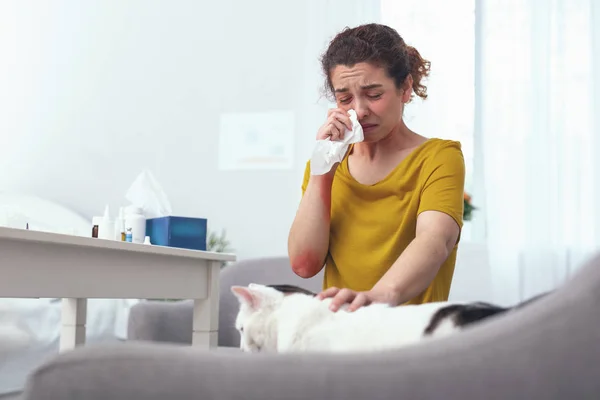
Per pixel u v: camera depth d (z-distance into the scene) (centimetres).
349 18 331
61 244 121
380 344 79
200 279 177
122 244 135
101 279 134
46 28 375
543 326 54
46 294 118
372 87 125
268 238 342
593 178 299
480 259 310
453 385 55
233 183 348
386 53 125
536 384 54
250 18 351
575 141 301
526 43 309
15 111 376
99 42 368
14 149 374
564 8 307
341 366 57
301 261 135
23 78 376
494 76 311
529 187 303
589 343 54
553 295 57
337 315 91
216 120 352
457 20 319
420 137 138
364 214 135
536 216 302
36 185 371
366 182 136
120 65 365
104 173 363
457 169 129
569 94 304
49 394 61
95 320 283
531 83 307
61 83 371
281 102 344
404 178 131
